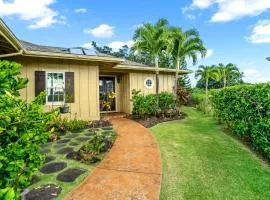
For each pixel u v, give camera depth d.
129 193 3.66
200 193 3.65
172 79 14.91
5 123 1.77
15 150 1.78
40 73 9.05
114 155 5.49
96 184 3.97
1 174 1.72
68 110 9.13
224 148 6.04
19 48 7.24
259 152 5.67
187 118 11.52
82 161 5.02
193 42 13.07
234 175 4.30
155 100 11.54
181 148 6.03
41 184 3.93
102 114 12.59
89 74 10.09
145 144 6.43
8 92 2.01
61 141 6.70
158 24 11.51
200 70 32.81
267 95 5.04
